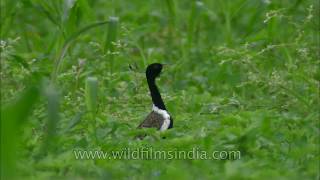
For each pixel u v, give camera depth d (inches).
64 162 418.6
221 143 450.0
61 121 502.0
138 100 568.1
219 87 632.4
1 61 542.9
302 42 637.9
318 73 593.0
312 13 630.5
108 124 482.0
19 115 363.3
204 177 400.5
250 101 581.6
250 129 451.8
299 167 423.5
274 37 644.1
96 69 631.2
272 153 449.4
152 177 406.6
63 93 560.1
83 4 629.9
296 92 552.7
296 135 469.1
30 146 454.3
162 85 642.2
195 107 553.9
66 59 649.6
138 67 636.7
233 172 390.6
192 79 647.8
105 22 527.8
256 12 645.3
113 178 404.5
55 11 644.1
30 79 567.5
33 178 397.1
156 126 497.7
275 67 614.5
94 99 484.4
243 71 617.6
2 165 370.6
